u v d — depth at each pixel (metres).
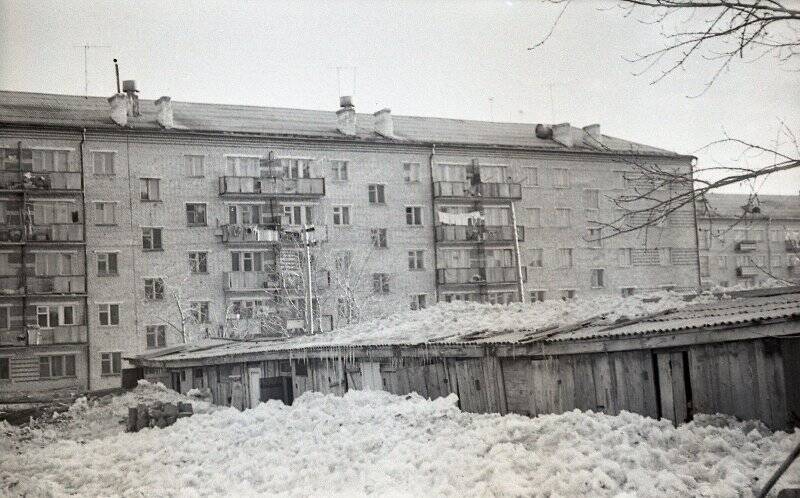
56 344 47.91
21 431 25.92
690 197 11.47
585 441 13.96
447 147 59.81
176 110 55.97
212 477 17.73
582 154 64.00
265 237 53.25
